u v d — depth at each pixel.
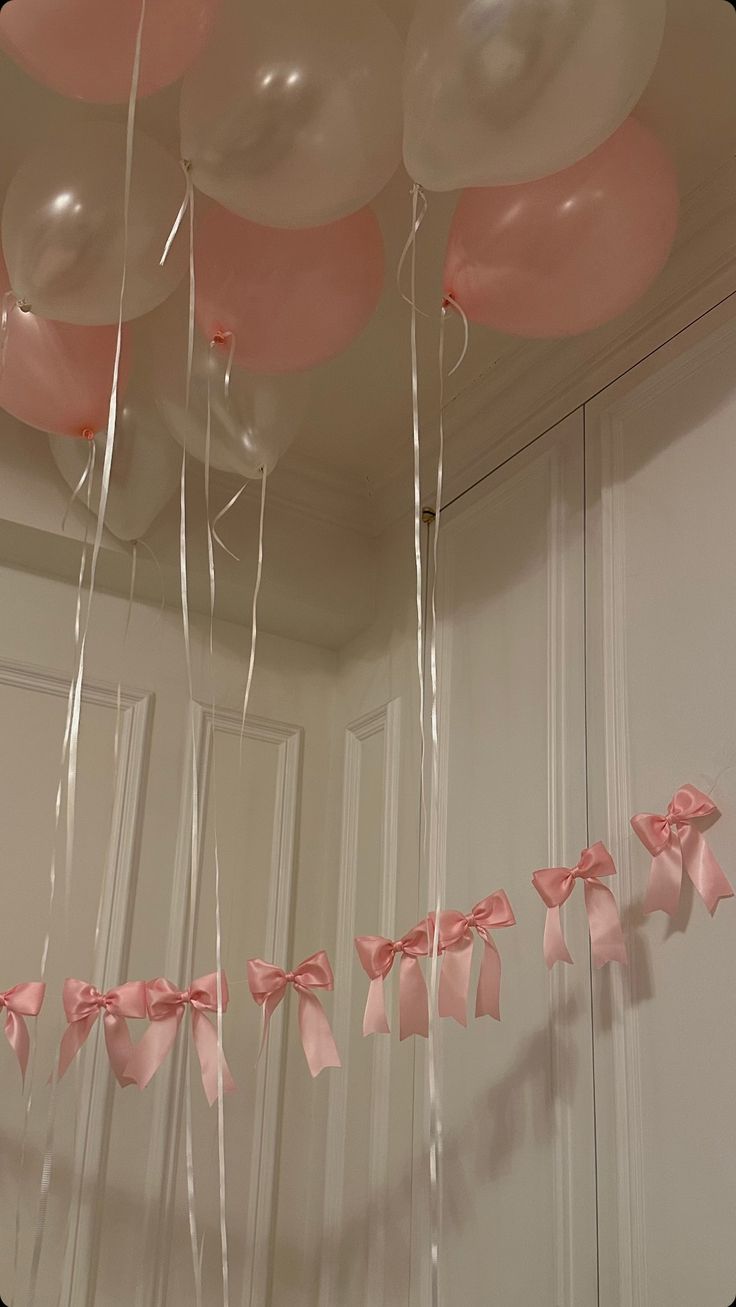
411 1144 1.76
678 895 1.36
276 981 1.57
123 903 1.93
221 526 2.15
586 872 1.42
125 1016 1.54
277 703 2.23
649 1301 1.29
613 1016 1.45
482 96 1.13
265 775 2.17
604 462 1.72
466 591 1.99
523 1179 1.52
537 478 1.88
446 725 1.94
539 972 1.60
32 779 1.94
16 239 1.35
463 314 1.44
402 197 1.68
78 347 1.58
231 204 1.27
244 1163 1.90
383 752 2.11
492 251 1.36
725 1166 1.25
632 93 1.17
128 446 1.73
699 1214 1.26
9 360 1.57
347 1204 1.86
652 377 1.68
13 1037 1.49
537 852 1.66
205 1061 1.50
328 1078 2.00
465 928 1.50
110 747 2.02
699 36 1.43
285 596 2.17
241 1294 1.82
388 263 1.77
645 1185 1.34
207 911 2.01
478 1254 1.57
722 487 1.51
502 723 1.81
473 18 1.11
